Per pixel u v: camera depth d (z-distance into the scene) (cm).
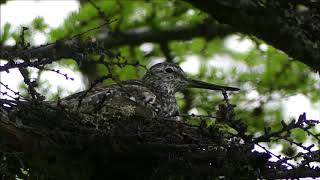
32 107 1088
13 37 1561
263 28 1364
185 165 1104
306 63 1396
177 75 1523
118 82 1120
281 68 1636
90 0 1467
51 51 1105
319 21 1366
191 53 1714
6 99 1077
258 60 1658
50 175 1122
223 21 1376
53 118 1093
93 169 1130
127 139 1096
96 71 1566
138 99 1310
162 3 1711
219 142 1105
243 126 1094
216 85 1530
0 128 1066
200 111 1585
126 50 1703
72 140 1091
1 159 1093
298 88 1617
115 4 1680
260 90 1614
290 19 1362
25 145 1082
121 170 1138
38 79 1286
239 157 1078
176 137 1119
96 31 1614
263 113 1583
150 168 1135
